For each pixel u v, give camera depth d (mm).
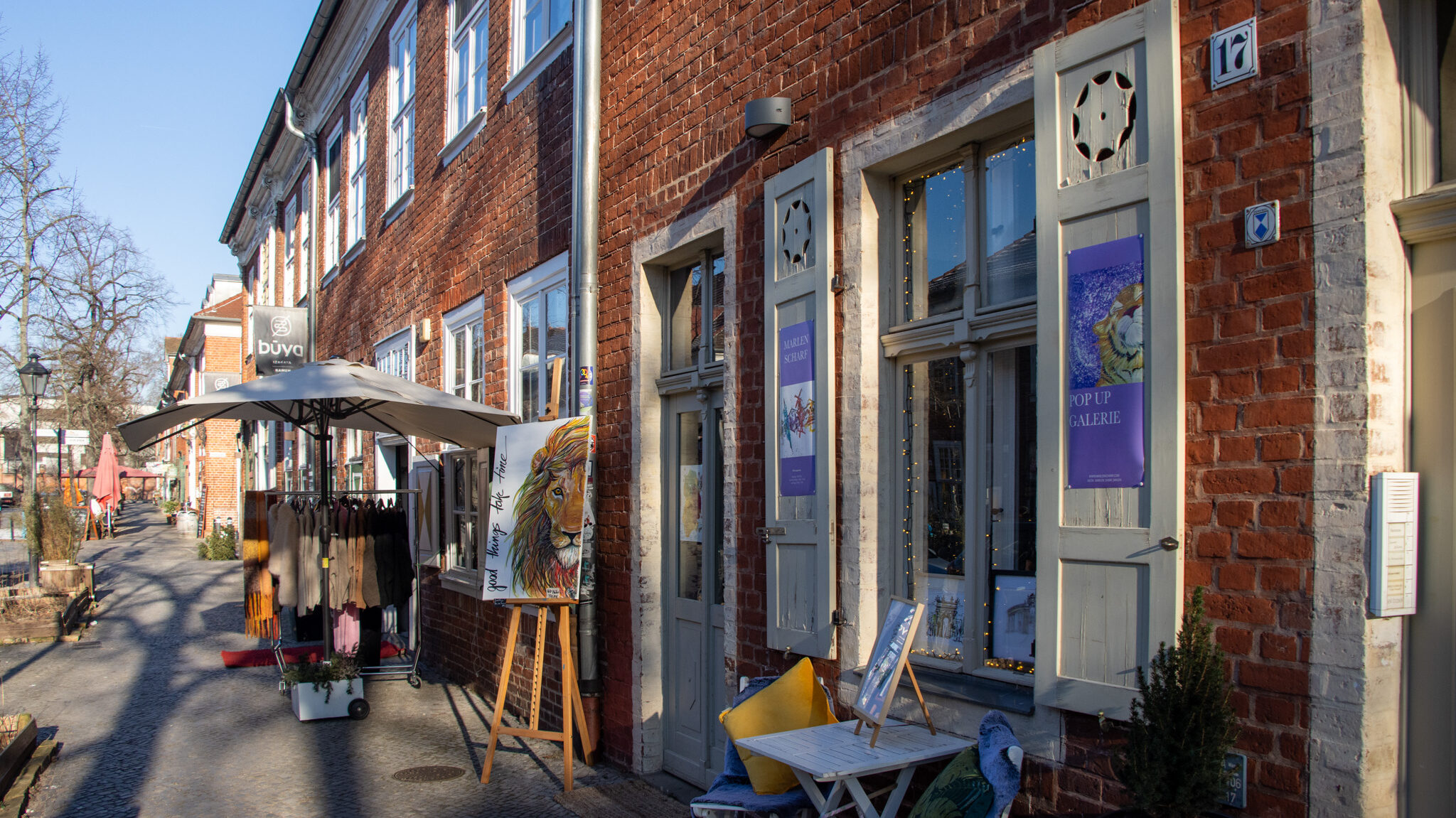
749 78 5156
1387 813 2541
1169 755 2666
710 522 5754
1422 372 2627
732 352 5203
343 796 5828
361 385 7309
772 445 4754
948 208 4168
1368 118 2570
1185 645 2707
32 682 9586
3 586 16516
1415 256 2648
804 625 4527
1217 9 2918
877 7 4281
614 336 6473
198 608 15539
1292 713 2641
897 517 4293
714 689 5664
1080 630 3154
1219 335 2863
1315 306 2654
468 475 9219
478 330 9219
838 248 4438
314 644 11328
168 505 47375
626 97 6410
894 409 4336
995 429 3883
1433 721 2566
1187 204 2967
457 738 7215
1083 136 3246
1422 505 2611
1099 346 3156
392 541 8766
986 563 3908
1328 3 2654
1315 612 2609
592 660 6441
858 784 3471
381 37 13156
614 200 6512
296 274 19594
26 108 21578
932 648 4113
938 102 3918
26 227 21734
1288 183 2729
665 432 6227
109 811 5621
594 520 6566
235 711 8195
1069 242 3273
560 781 5996
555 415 6316
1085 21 3338
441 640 9938
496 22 8797
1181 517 2906
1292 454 2682
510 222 8328
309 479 17078
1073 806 3180
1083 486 3172
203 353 39531
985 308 3863
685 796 5562
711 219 5438
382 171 12812
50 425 39562
